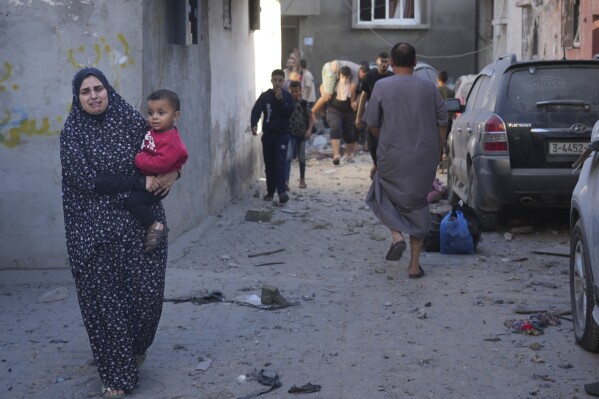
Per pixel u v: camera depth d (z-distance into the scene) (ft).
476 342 22.70
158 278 19.04
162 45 32.45
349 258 33.86
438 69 103.76
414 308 25.91
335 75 66.80
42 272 29.14
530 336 23.15
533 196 36.19
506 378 20.08
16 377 20.25
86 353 21.81
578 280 22.45
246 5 53.52
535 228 38.88
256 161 58.80
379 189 29.78
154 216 18.86
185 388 19.52
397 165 28.91
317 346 22.40
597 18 54.90
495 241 36.40
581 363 21.03
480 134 36.99
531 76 36.78
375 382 19.88
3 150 29.14
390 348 22.25
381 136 29.12
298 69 86.38
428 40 103.40
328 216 43.80
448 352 21.93
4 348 22.22
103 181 18.28
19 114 29.04
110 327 18.63
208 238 37.27
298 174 61.77
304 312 25.44
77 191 18.47
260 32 60.59
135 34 29.22
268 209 44.01
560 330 23.63
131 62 29.27
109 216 18.45
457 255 33.71
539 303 26.32
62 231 29.32
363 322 24.50
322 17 102.22
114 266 18.61
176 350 21.98
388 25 102.53
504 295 27.32
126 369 18.97
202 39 39.91
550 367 20.79
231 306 25.96
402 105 28.76
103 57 29.14
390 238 37.93
